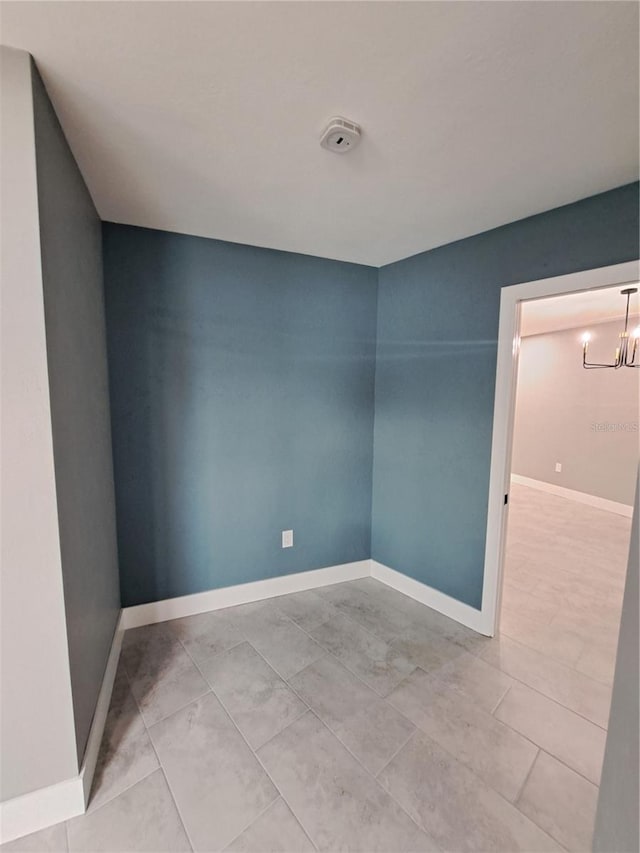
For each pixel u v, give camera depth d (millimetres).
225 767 1472
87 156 1500
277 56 1046
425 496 2658
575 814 1320
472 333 2324
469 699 1824
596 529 4324
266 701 1796
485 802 1357
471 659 2109
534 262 2014
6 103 1040
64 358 1304
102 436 1944
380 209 1960
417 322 2662
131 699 1802
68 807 1281
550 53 1027
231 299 2447
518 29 961
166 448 2359
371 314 2943
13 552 1154
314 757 1518
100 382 1943
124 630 2324
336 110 1257
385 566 2994
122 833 1249
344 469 2947
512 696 1847
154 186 1736
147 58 1055
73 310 1439
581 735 1635
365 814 1312
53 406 1173
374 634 2326
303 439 2768
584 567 3332
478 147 1446
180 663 2051
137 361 2244
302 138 1404
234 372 2504
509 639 2295
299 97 1199
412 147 1446
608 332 5129
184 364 2361
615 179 1652
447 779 1437
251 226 2176
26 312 1105
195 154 1500
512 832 1266
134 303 2211
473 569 2383
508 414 2191
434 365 2561
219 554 2570
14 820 1222
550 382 5867
